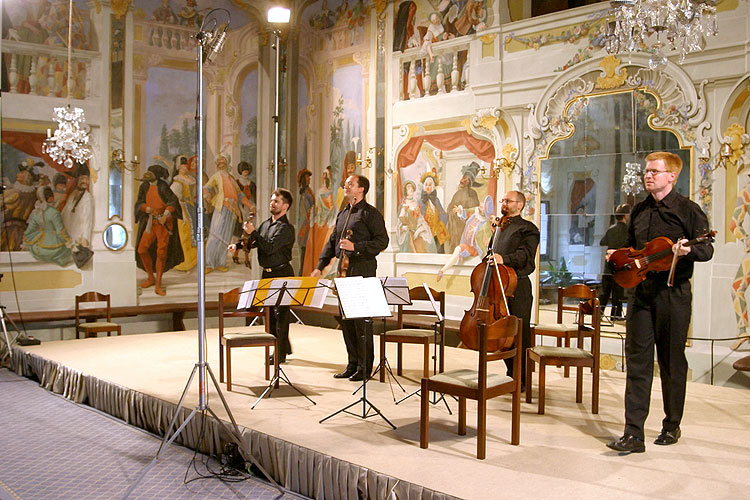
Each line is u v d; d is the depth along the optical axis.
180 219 10.59
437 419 4.97
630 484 3.67
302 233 11.23
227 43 10.96
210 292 10.86
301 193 11.25
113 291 9.96
